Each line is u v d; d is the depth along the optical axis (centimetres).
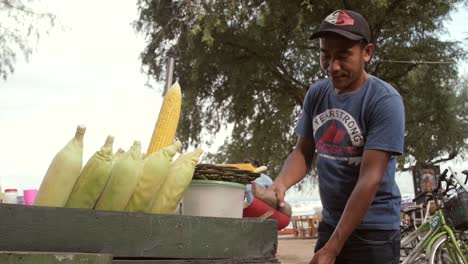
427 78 1614
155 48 1474
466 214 596
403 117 248
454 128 1720
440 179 653
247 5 1407
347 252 269
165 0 1447
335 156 267
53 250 154
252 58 1499
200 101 1609
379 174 240
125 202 183
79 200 179
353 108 256
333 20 244
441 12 1459
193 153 202
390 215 265
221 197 212
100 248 161
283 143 1678
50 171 177
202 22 1367
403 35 1518
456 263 604
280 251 1288
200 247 179
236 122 1672
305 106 288
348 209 238
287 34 1464
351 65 246
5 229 148
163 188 194
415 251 636
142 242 168
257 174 220
